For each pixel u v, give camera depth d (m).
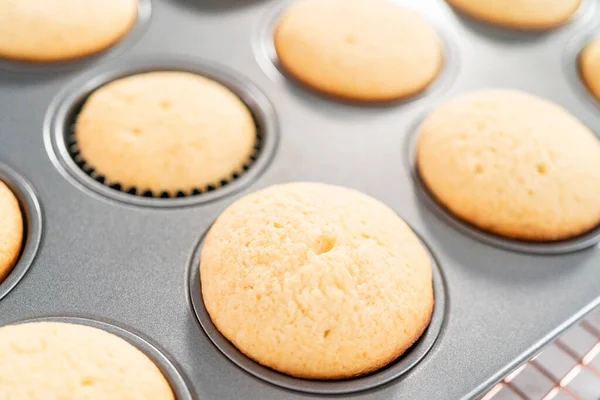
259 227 0.30
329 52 0.38
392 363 0.30
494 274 0.32
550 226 0.33
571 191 0.33
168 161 0.34
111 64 0.37
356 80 0.37
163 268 0.31
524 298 0.32
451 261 0.32
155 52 0.38
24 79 0.36
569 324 0.31
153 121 0.35
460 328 0.31
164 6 0.40
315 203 0.31
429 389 0.29
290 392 0.29
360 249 0.30
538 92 0.38
